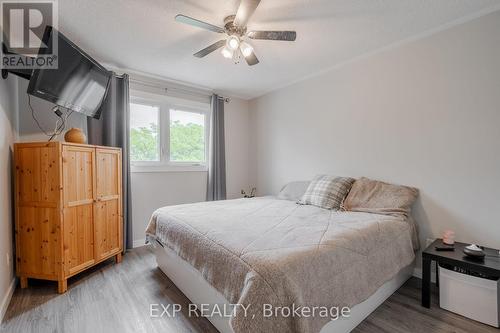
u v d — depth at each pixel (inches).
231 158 164.9
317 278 49.6
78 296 77.4
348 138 113.6
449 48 82.8
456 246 76.3
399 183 96.3
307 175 133.8
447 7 73.4
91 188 92.6
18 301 74.4
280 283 43.9
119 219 105.7
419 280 88.3
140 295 78.0
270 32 72.2
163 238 82.8
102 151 97.8
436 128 86.2
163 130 136.6
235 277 49.1
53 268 80.0
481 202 77.2
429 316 67.3
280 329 42.2
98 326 63.0
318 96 126.8
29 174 81.4
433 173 87.3
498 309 62.1
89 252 91.1
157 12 74.8
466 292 66.2
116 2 69.8
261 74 127.3
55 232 80.1
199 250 62.4
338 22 80.6
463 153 80.5
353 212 92.0
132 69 119.6
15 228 82.0
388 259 69.7
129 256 111.6
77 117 107.8
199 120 152.8
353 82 111.0
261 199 125.0
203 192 150.7
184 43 94.4
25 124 97.5
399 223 79.8
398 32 87.0
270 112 156.2
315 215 86.2
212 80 135.6
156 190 132.9
